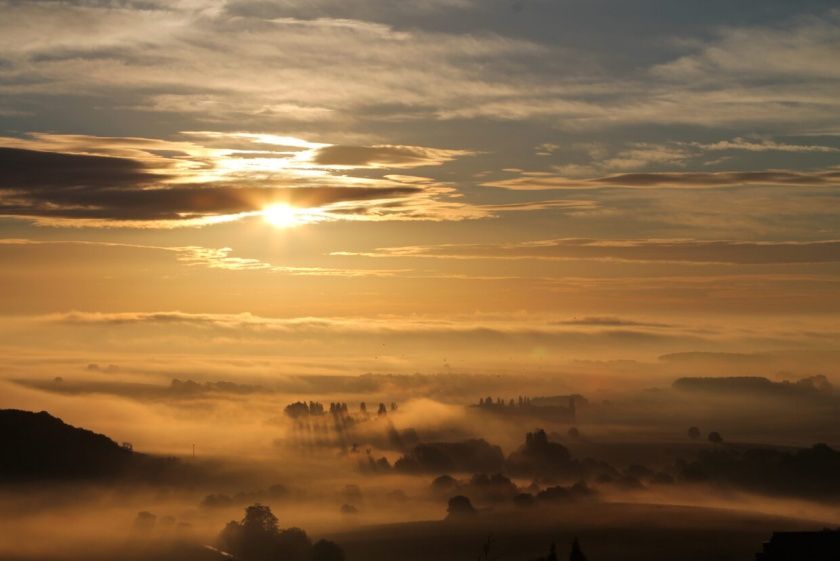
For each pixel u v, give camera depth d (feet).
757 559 608.60
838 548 592.19
